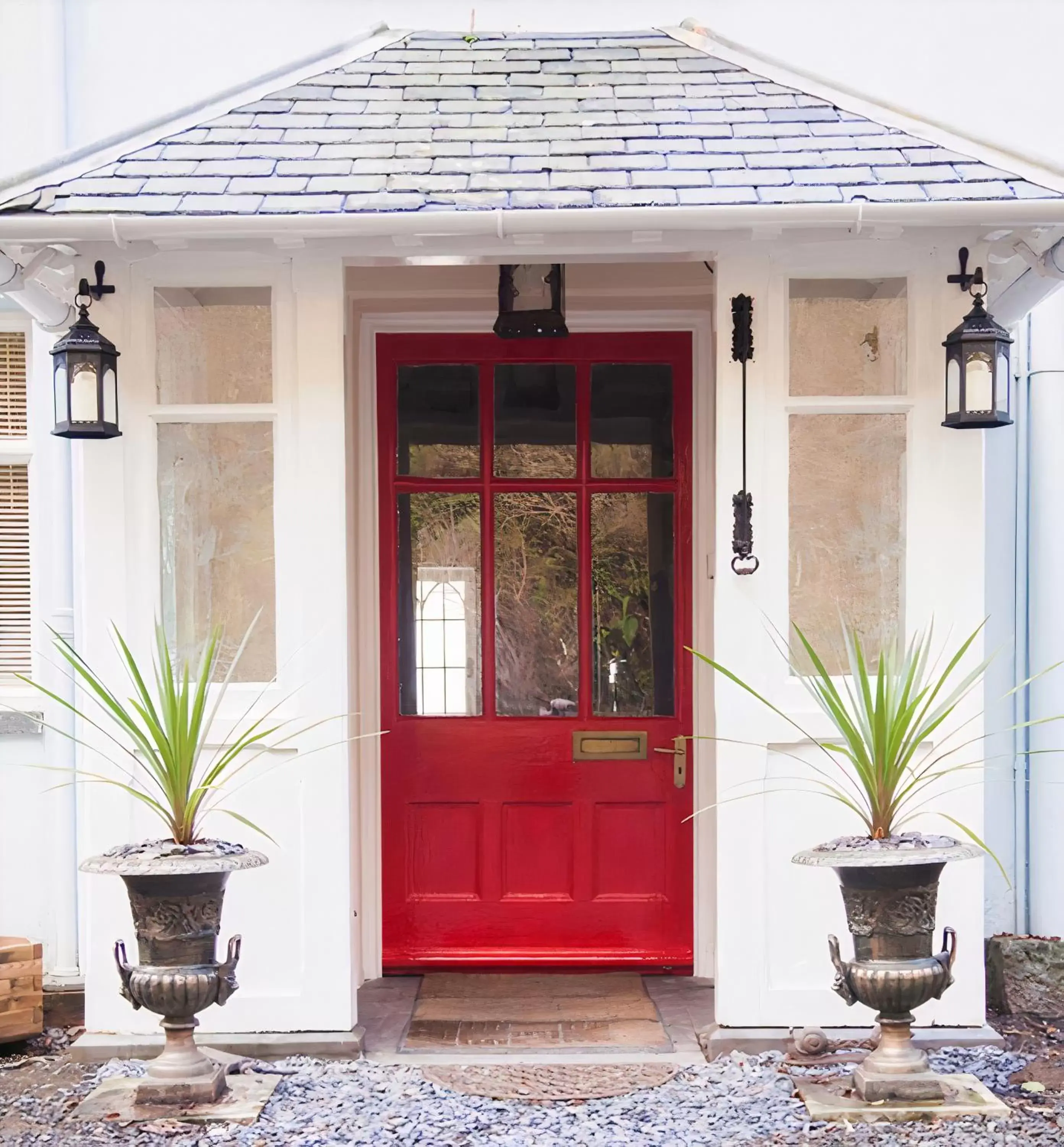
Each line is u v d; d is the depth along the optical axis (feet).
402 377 16.08
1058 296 15.25
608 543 16.14
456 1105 11.41
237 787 12.85
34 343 15.15
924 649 12.80
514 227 11.86
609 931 15.90
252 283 12.98
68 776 14.85
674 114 13.28
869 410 12.96
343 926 12.78
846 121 13.14
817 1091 11.44
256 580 13.17
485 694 16.02
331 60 14.06
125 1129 10.85
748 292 12.85
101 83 15.93
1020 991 14.05
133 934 12.90
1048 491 15.29
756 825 12.76
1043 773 15.28
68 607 14.99
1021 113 16.08
